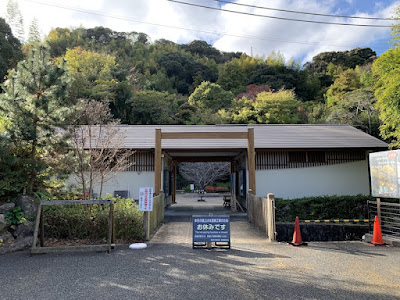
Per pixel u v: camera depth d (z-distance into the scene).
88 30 65.06
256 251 6.21
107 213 7.21
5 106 7.17
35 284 4.18
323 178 13.77
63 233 7.17
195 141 14.26
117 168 10.62
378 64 13.09
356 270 4.88
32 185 7.66
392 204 7.42
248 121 32.47
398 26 12.61
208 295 3.77
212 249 6.38
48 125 7.48
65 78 7.85
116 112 34.88
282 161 13.84
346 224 10.53
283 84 45.09
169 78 52.91
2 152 6.64
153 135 15.12
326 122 30.17
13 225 6.66
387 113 13.09
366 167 13.93
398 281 4.33
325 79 49.28
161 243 7.10
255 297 3.70
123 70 41.47
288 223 10.50
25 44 25.12
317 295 3.78
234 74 49.19
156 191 11.27
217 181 34.94
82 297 3.72
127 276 4.51
